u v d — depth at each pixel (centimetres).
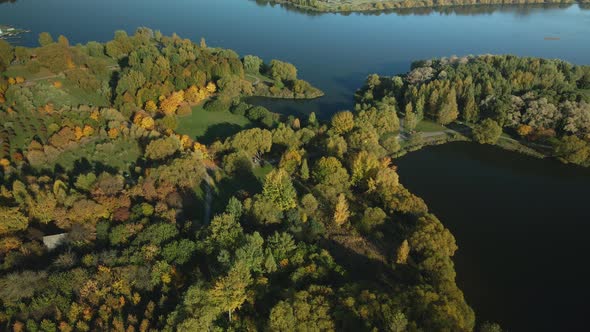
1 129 19475
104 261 12444
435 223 14312
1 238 13362
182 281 12325
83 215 14175
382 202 16588
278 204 15150
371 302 10862
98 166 18325
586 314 13525
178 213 15325
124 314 11325
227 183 18250
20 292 11588
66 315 11288
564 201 19012
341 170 17400
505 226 17262
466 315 11519
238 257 12194
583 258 15788
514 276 14838
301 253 13238
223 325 11119
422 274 13500
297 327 10256
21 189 14988
